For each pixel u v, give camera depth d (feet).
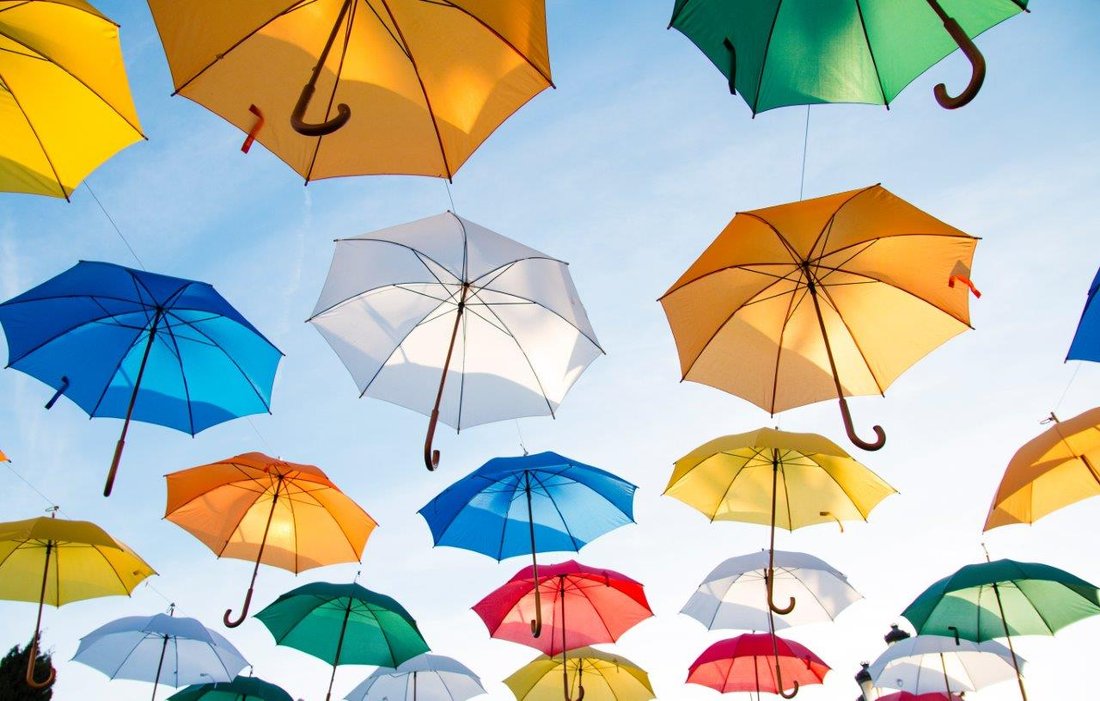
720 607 25.67
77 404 15.58
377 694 30.83
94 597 21.27
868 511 19.85
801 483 20.18
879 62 11.23
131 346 15.93
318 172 11.93
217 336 16.21
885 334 13.52
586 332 16.16
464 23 11.12
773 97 11.52
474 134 11.94
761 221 12.99
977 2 10.57
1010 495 15.53
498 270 15.47
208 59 11.21
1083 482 16.65
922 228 12.12
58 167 11.90
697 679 28.53
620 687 28.81
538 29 10.95
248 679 27.89
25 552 20.71
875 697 35.53
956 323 12.94
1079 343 10.67
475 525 21.89
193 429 16.58
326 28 11.38
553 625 23.36
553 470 21.11
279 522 20.90
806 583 25.17
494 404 16.58
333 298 15.47
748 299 13.94
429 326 16.69
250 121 11.50
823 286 13.39
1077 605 21.70
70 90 11.46
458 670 31.01
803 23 11.19
